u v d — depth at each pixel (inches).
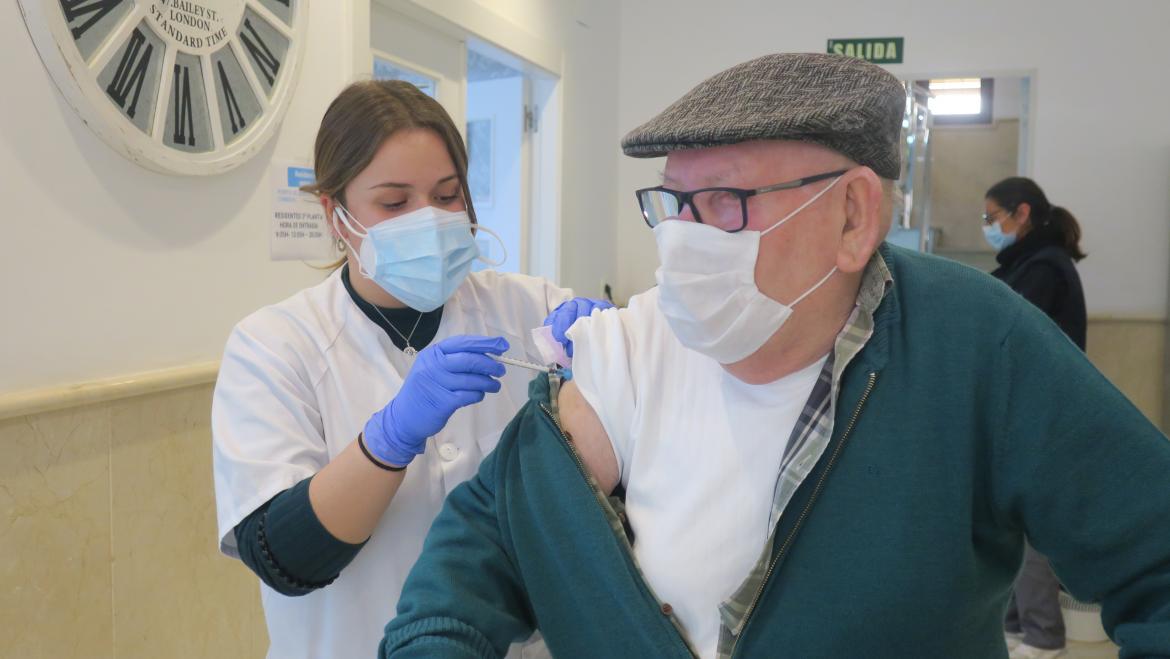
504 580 34.3
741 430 31.8
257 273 76.6
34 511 57.1
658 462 33.4
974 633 30.0
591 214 158.6
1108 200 149.6
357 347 47.0
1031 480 28.9
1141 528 27.5
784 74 29.1
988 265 152.9
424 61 105.6
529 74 137.9
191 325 69.7
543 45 132.6
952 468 29.0
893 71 156.7
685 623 31.4
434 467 46.3
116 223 62.5
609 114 166.1
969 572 29.2
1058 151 151.0
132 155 62.0
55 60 55.8
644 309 37.1
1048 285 114.1
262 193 76.7
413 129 44.8
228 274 73.3
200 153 67.9
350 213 46.5
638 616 30.7
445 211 46.1
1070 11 149.1
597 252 163.0
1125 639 27.6
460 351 39.9
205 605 72.8
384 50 97.4
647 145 29.6
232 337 45.8
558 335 44.3
